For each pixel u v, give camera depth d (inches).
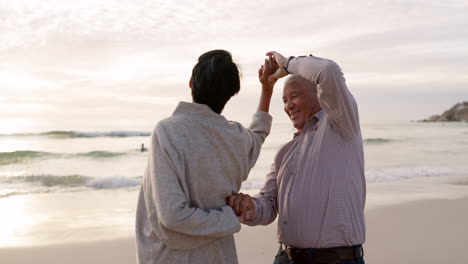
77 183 532.4
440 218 293.4
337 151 89.3
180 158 66.9
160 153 66.4
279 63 88.4
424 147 1162.0
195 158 68.2
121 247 242.5
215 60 72.6
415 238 244.8
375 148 1136.2
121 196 431.2
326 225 87.7
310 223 89.0
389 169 607.8
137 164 791.1
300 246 91.2
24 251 233.6
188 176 68.2
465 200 358.0
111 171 695.7
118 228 287.1
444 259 209.9
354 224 88.7
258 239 243.4
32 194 448.8
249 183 473.7
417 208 324.2
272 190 101.9
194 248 69.5
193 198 68.9
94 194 445.4
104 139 1409.9
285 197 94.1
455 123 3563.0
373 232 257.4
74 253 231.1
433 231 260.1
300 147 94.3
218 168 71.1
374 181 493.7
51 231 278.7
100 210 352.2
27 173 645.9
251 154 80.8
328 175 88.7
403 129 2359.7
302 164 92.3
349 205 88.5
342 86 83.0
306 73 84.5
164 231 67.2
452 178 515.2
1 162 799.7
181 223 64.2
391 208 323.9
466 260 207.9
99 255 228.4
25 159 831.1
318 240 88.3
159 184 64.9
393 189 428.1
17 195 440.5
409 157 904.3
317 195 88.8
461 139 1492.4
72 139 1384.1
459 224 276.5
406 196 381.1
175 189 64.7
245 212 76.4
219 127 71.3
